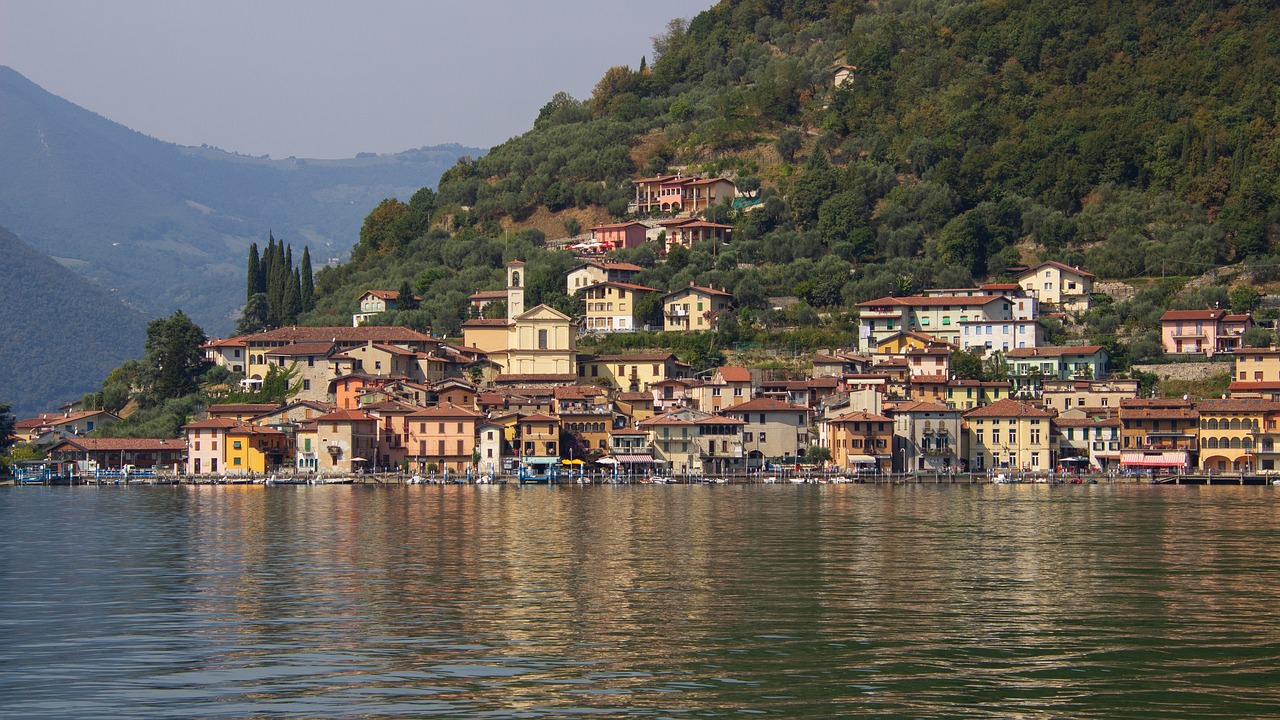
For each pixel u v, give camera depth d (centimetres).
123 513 18388
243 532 15500
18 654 8469
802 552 13162
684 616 9656
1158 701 7344
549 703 7281
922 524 16012
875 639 8850
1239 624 9325
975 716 7081
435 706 7219
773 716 7069
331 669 8031
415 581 11344
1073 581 11200
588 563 12412
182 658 8338
